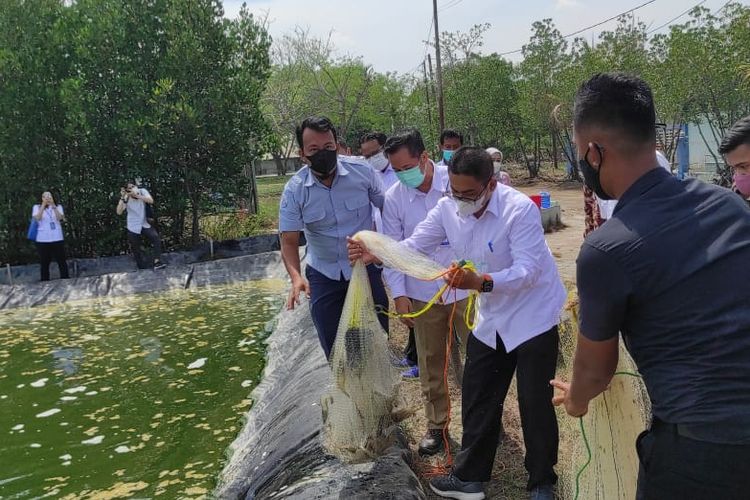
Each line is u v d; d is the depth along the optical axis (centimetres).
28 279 1398
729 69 1864
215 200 1614
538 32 2825
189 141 1477
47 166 1434
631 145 202
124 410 641
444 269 344
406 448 414
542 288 348
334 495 338
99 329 970
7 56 1378
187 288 1238
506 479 398
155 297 1179
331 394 350
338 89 3641
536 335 343
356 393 338
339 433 342
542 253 347
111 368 777
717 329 182
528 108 2919
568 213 1867
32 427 608
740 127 389
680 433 185
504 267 362
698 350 184
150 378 733
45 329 988
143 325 977
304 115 3569
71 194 1473
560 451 398
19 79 1396
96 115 1434
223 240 1548
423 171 437
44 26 1451
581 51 2619
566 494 349
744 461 178
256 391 661
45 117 1421
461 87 3114
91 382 730
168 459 529
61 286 1223
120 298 1192
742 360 179
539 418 347
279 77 3650
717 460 180
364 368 338
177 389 693
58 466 525
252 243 1541
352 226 418
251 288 1209
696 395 182
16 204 1445
